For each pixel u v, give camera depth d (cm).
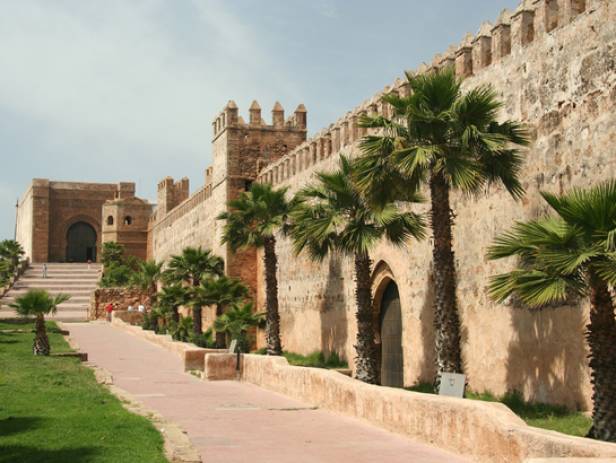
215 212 4897
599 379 1306
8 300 6900
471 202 2266
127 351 3469
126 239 9256
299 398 1859
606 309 1299
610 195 1238
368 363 2345
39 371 2183
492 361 2123
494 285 1440
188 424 1461
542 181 1941
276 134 4703
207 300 3978
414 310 2609
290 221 3303
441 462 1120
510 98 2105
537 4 2009
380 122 1889
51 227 10525
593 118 1766
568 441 945
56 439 1139
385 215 2247
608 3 1734
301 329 3781
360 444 1263
